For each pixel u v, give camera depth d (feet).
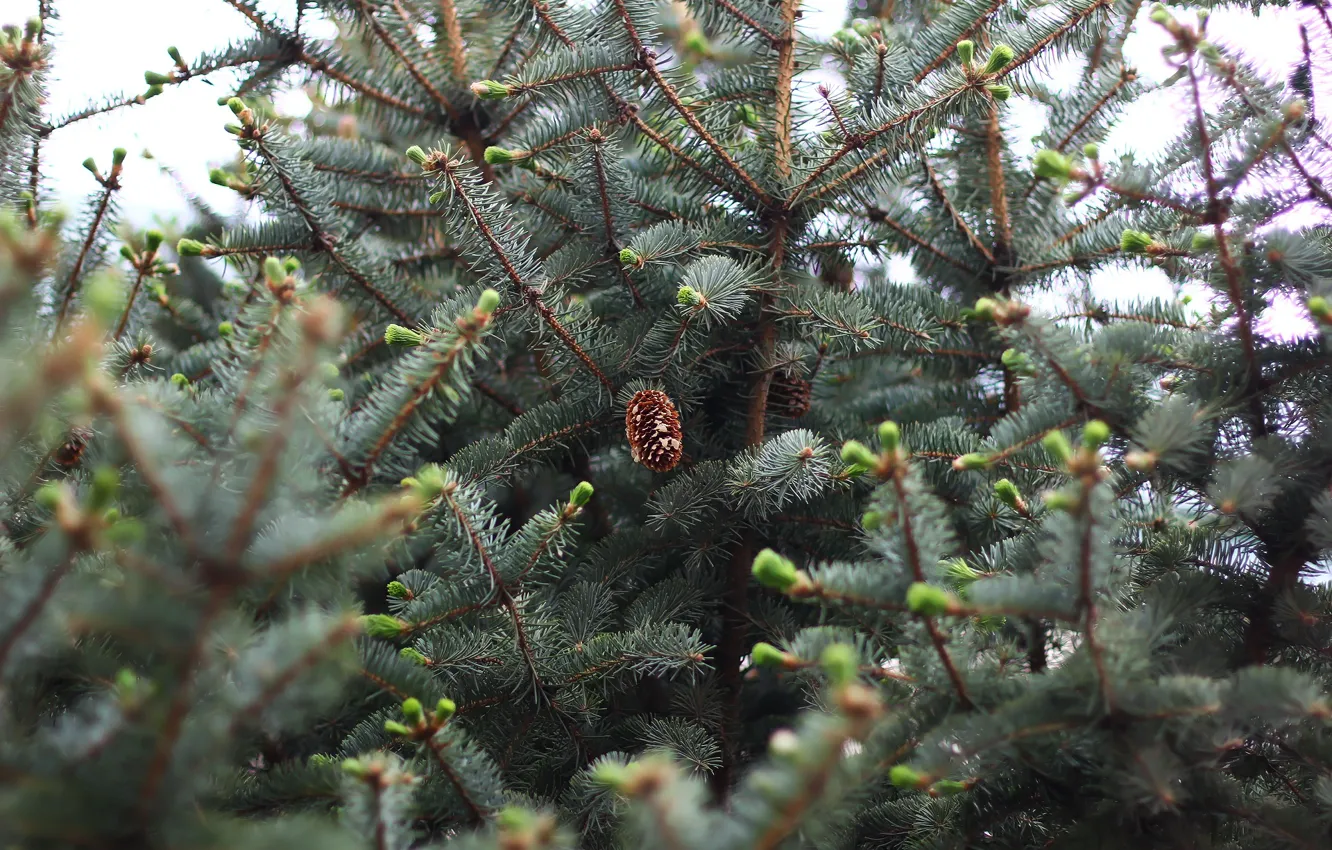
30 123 6.68
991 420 7.38
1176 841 6.19
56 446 6.25
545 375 7.20
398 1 7.42
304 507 6.06
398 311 7.24
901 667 6.16
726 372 7.22
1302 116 6.30
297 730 6.35
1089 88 7.16
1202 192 6.36
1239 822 6.25
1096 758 6.09
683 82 7.09
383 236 7.61
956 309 7.24
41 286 5.99
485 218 6.81
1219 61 6.25
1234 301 6.31
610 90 7.02
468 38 7.53
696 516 7.01
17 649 5.75
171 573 5.75
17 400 4.97
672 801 4.92
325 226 7.06
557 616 6.91
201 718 5.73
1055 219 7.14
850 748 6.04
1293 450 6.34
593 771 6.55
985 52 7.12
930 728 6.07
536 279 6.89
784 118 7.20
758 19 7.18
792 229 7.20
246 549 5.78
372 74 7.48
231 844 5.44
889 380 7.79
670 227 7.02
